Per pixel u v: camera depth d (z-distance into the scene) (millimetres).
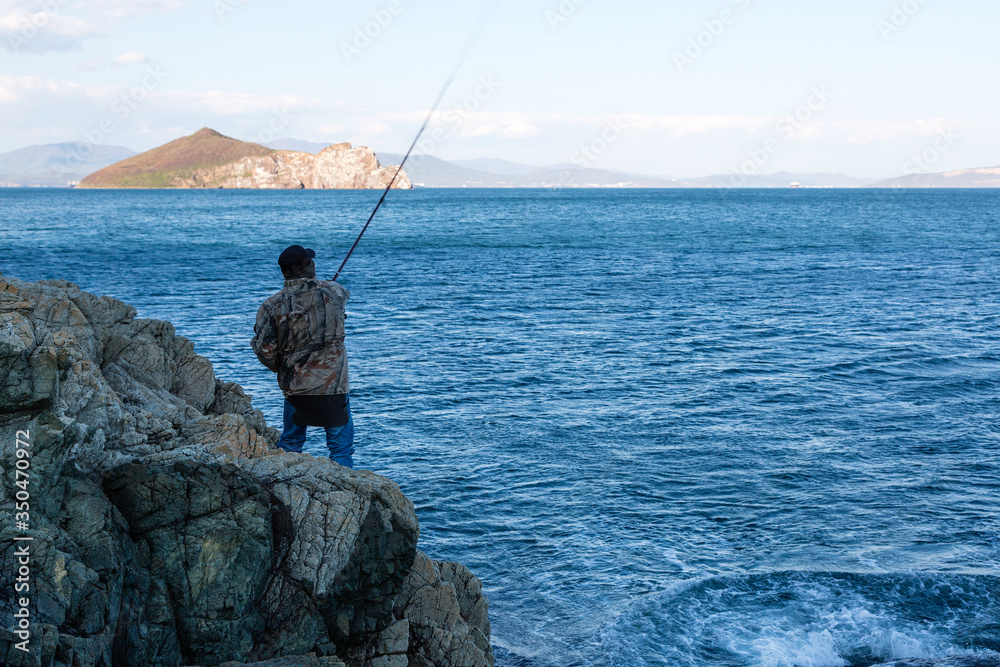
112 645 3783
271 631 4344
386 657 4488
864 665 8461
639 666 8414
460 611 6375
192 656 4148
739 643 8797
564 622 9227
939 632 8938
